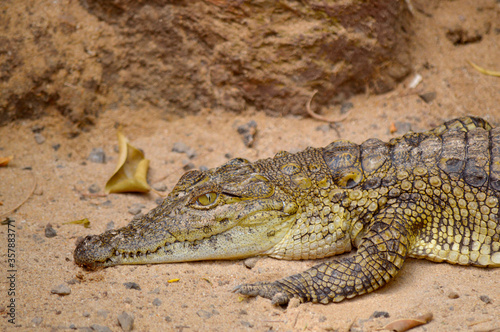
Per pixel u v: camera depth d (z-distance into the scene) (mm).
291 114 16406
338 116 16422
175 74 16656
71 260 10688
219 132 16297
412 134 11766
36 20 16031
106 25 16516
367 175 10898
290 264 10820
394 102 16625
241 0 15500
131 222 11164
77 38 16266
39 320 8578
